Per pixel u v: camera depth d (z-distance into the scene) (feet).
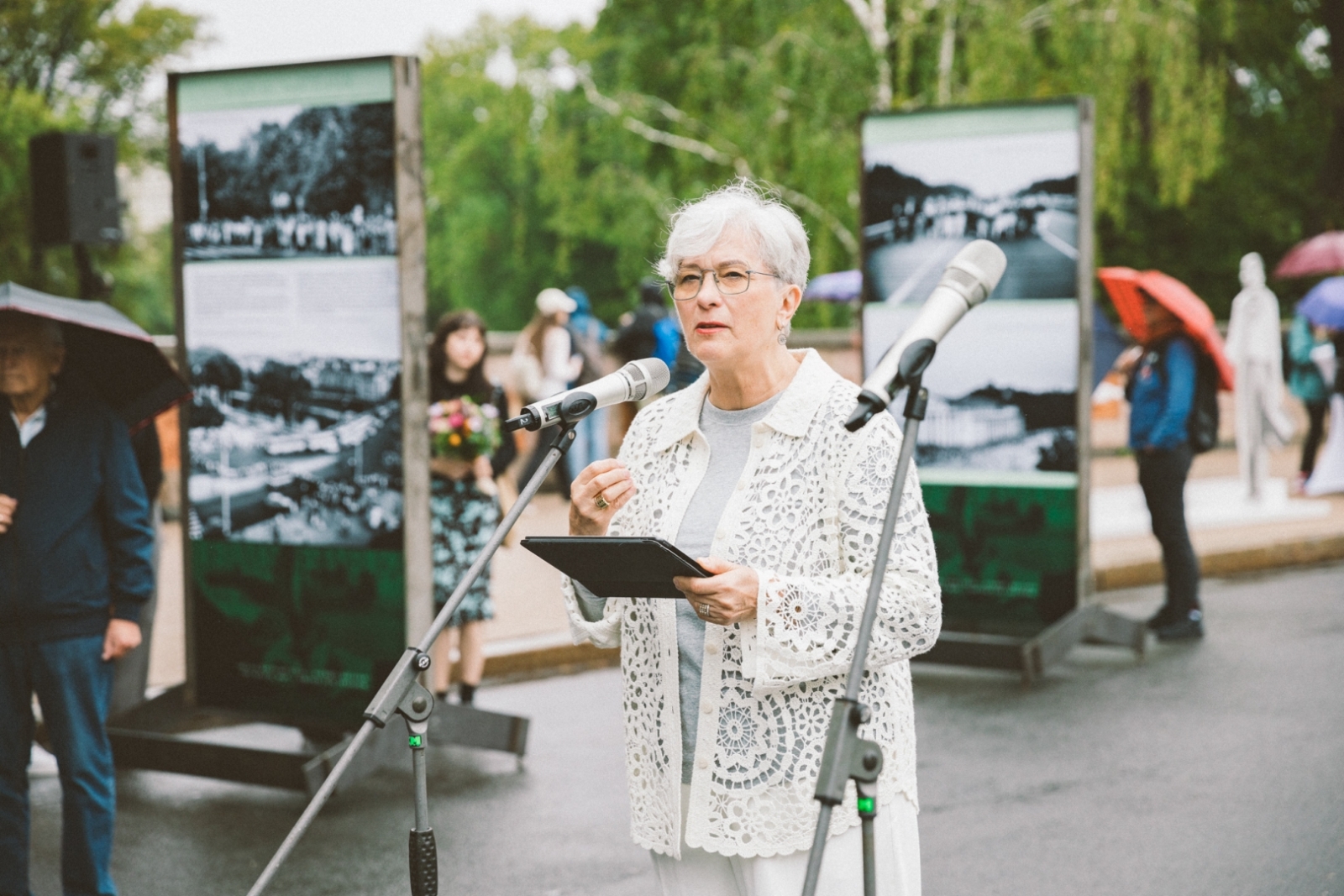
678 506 9.01
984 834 17.21
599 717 23.47
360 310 18.92
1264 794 18.37
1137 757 20.24
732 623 8.23
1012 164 24.35
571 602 9.62
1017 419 24.98
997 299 24.84
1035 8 60.95
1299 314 46.26
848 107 61.87
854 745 7.65
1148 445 27.76
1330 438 45.44
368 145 18.62
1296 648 26.99
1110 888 15.35
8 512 13.74
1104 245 103.65
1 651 13.84
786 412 8.79
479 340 21.76
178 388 16.01
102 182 26.32
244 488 19.89
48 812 18.94
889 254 25.35
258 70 19.15
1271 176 101.81
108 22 84.33
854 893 8.52
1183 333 27.14
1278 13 93.61
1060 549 24.98
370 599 19.20
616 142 70.59
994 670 26.02
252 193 19.40
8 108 73.00
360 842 17.49
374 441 18.99
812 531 8.60
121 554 14.21
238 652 20.16
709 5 64.18
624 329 42.34
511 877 16.25
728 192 9.12
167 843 17.63
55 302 14.28
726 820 8.55
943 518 25.81
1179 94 61.93
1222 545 36.29
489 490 21.84
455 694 24.31
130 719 20.61
